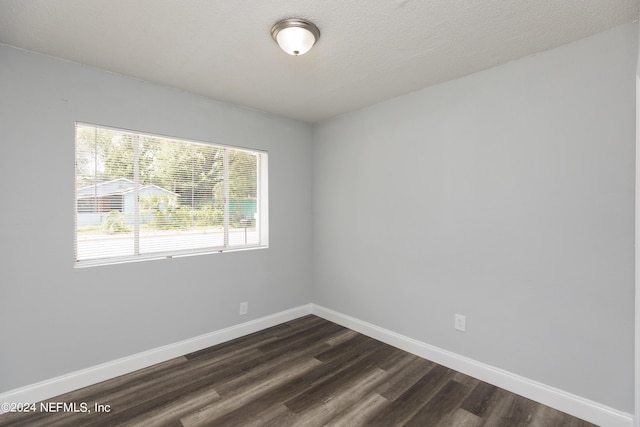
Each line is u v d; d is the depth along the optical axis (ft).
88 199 7.36
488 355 7.28
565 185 6.17
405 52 6.47
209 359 8.38
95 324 7.24
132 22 5.44
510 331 6.93
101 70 7.28
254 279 10.25
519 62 6.73
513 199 6.84
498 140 7.06
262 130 10.39
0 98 6.11
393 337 9.20
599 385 5.83
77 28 5.62
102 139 7.52
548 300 6.40
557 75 6.24
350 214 10.47
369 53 6.52
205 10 5.11
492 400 6.61
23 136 6.35
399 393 6.88
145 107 7.93
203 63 7.00
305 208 11.75
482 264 7.34
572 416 6.08
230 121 9.59
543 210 6.45
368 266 9.93
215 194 9.62
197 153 9.20
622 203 5.58
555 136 6.28
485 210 7.27
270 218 10.66
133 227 8.05
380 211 9.54
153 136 8.20
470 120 7.51
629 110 5.49
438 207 8.14
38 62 6.51
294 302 11.43
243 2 4.91
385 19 5.33
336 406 6.43
